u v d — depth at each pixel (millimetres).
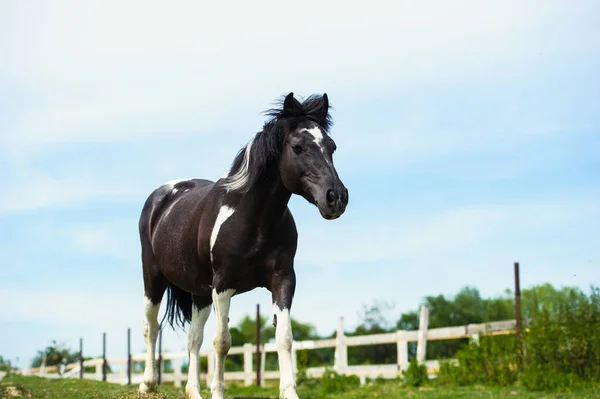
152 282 7980
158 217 7898
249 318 40875
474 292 31469
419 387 15523
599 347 13516
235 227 6172
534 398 11555
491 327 16422
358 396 14680
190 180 8133
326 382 17500
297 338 37562
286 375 5719
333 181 5617
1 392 9742
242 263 6199
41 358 29594
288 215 6383
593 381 13148
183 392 8469
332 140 6000
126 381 24328
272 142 6016
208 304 7449
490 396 12242
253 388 19031
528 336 14594
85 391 10219
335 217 5629
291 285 6160
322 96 6305
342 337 18938
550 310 15703
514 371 14781
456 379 15352
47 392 10359
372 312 29484
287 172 5930
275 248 6184
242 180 6098
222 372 6484
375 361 27516
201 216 6668
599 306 14312
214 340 6383
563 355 13906
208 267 6613
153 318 8102
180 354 23281
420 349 17250
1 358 24953
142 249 8203
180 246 7055
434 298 30953
